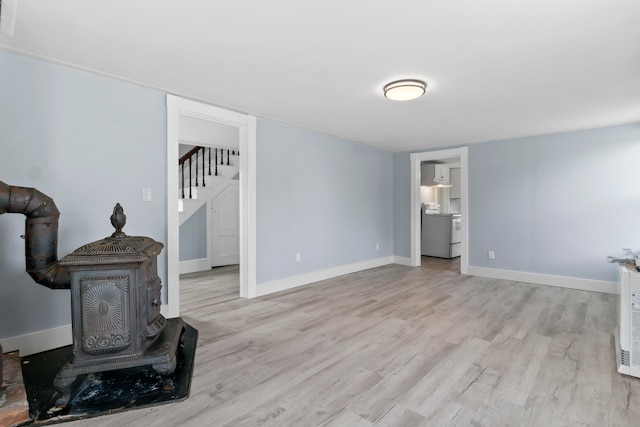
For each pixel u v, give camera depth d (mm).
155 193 2887
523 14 1722
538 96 2990
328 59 2285
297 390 1870
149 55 2234
